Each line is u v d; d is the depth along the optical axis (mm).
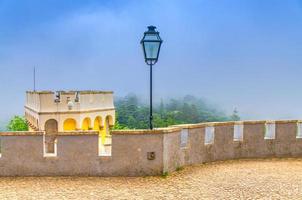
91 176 13672
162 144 13703
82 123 46719
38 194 11273
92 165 13688
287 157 18391
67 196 11055
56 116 45562
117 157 13695
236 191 11641
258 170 14992
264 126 18047
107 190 11742
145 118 101688
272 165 16219
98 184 12539
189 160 15492
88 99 48188
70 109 46062
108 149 26219
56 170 13680
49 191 11609
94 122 49406
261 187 12148
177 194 11281
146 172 13727
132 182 12820
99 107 50656
